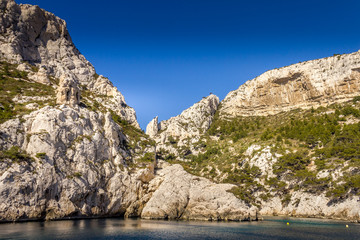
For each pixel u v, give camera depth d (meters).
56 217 66.69
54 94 103.94
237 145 147.38
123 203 83.38
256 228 62.53
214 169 127.50
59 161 71.94
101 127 91.69
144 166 93.56
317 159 103.62
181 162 152.50
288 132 137.00
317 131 122.94
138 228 59.75
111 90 145.00
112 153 89.38
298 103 176.12
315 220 78.62
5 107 80.81
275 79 184.62
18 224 58.47
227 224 68.38
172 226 63.56
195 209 77.81
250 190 101.75
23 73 116.88
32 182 64.12
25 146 70.06
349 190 82.00
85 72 149.75
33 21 139.25
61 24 153.00
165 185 83.31
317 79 167.50
